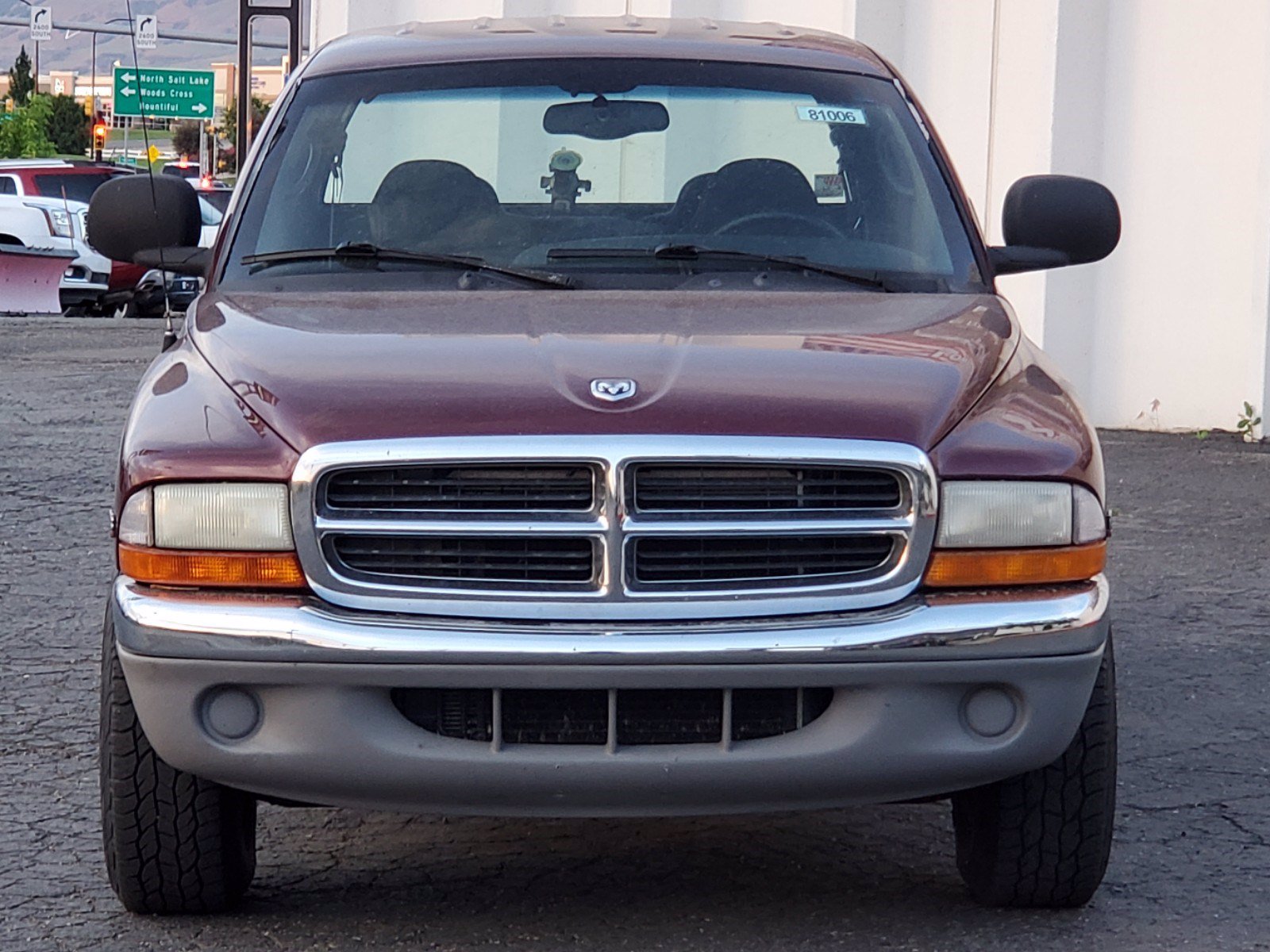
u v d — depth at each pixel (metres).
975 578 3.61
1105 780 3.92
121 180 4.95
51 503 9.50
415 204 4.73
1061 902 4.09
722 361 3.78
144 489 3.63
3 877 4.35
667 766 3.54
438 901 4.20
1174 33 11.91
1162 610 7.34
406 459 3.52
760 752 3.55
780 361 3.80
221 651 3.53
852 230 4.72
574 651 3.47
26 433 11.90
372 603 3.54
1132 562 8.25
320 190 4.79
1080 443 3.76
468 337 3.93
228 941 3.94
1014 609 3.58
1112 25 12.02
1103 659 3.94
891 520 3.58
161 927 4.03
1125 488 10.15
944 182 4.91
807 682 3.52
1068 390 4.05
